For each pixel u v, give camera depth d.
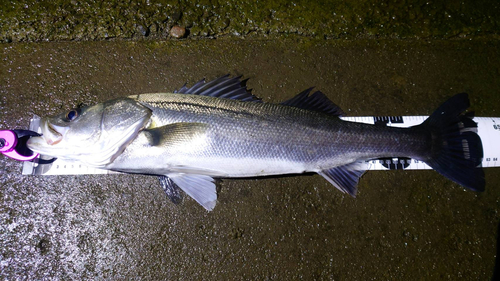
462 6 0.54
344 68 0.52
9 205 0.47
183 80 0.51
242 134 0.42
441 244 0.49
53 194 0.47
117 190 0.48
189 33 0.52
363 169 0.46
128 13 0.51
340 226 0.48
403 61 0.53
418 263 0.48
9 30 0.50
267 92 0.51
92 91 0.50
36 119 0.48
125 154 0.42
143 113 0.42
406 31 0.54
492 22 0.54
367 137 0.44
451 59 0.53
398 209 0.49
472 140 0.47
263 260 0.47
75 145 0.42
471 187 0.45
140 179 0.48
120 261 0.47
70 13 0.50
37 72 0.49
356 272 0.48
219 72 0.51
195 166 0.42
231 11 0.52
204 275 0.47
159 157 0.42
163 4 0.51
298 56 0.52
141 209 0.48
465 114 0.47
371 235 0.48
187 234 0.47
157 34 0.51
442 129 0.46
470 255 0.48
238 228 0.48
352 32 0.53
